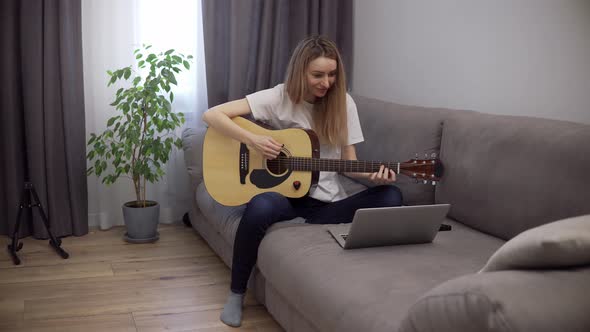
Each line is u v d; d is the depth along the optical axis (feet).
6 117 10.42
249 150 7.99
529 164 6.72
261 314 7.91
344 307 5.34
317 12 11.78
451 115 8.11
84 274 9.16
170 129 11.60
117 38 11.00
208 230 10.03
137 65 11.20
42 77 10.39
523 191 6.72
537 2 8.09
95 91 11.05
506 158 7.03
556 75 7.89
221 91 11.61
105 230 11.37
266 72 11.62
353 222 6.25
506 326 3.51
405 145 8.46
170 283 8.89
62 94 10.48
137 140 10.11
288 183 7.92
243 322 7.66
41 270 9.30
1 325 7.43
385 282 5.51
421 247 6.66
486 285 3.72
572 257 3.79
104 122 11.18
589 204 6.02
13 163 10.54
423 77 10.48
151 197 11.75
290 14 11.70
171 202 11.85
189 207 11.69
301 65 7.75
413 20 10.63
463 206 7.56
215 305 8.16
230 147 8.06
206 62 11.31
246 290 8.09
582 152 6.21
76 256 9.95
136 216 10.58
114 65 11.05
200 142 10.48
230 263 8.70
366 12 11.99
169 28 11.34
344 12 12.01
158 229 11.54
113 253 10.13
